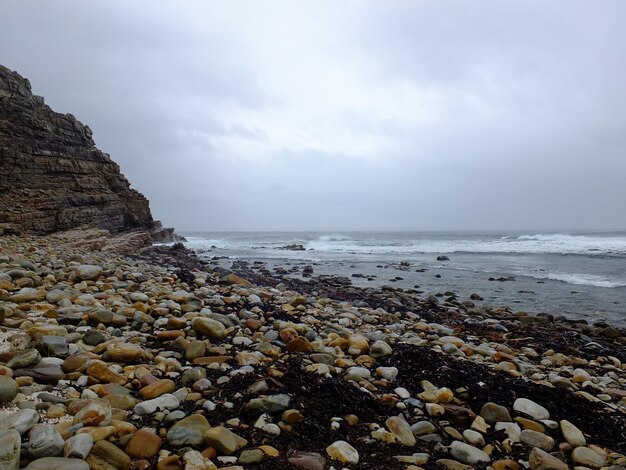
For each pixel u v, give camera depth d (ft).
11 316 19.27
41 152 91.86
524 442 13.09
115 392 13.17
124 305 24.25
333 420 13.20
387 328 30.42
